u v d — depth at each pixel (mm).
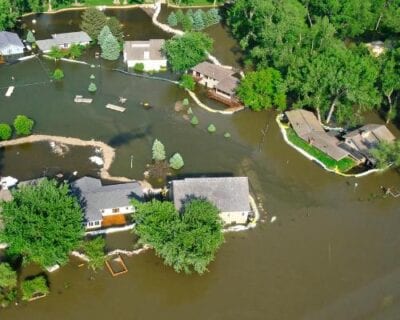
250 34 144750
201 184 88438
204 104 123312
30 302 73625
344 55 114250
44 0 162875
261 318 74875
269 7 133250
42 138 105500
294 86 117375
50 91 121562
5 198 85312
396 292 80875
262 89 118375
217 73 128625
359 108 118000
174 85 129750
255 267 82750
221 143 110312
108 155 102438
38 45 136625
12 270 74500
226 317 74625
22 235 71875
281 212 93750
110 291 76625
